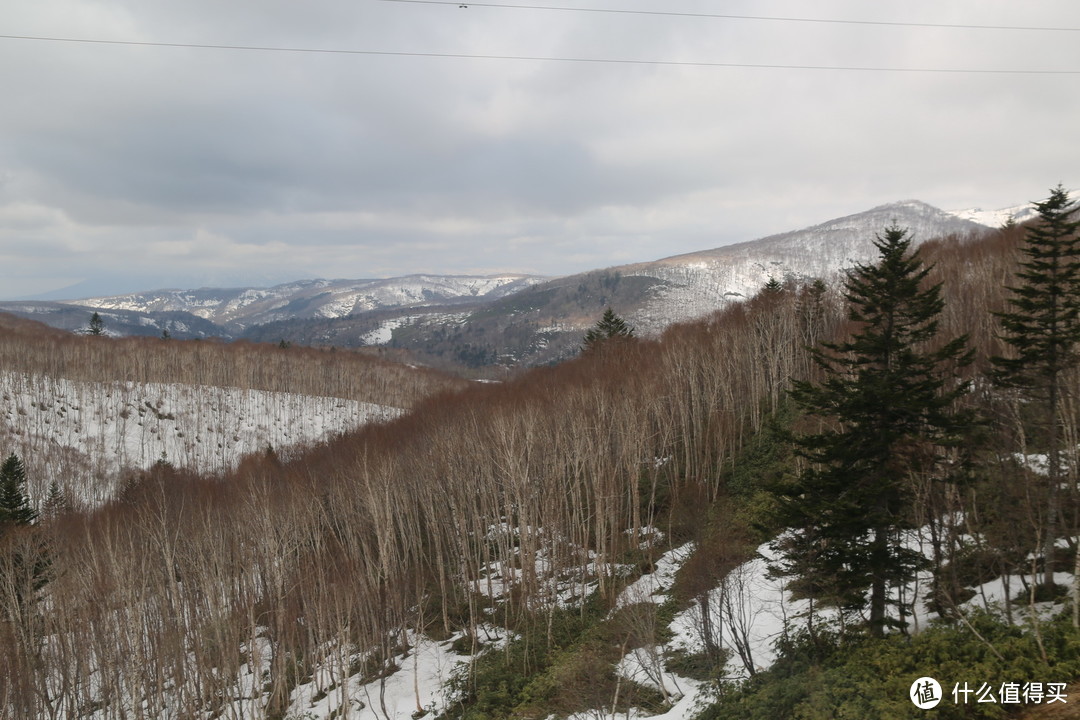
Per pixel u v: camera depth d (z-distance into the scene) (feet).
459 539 174.09
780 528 89.25
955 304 161.38
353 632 159.33
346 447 202.69
